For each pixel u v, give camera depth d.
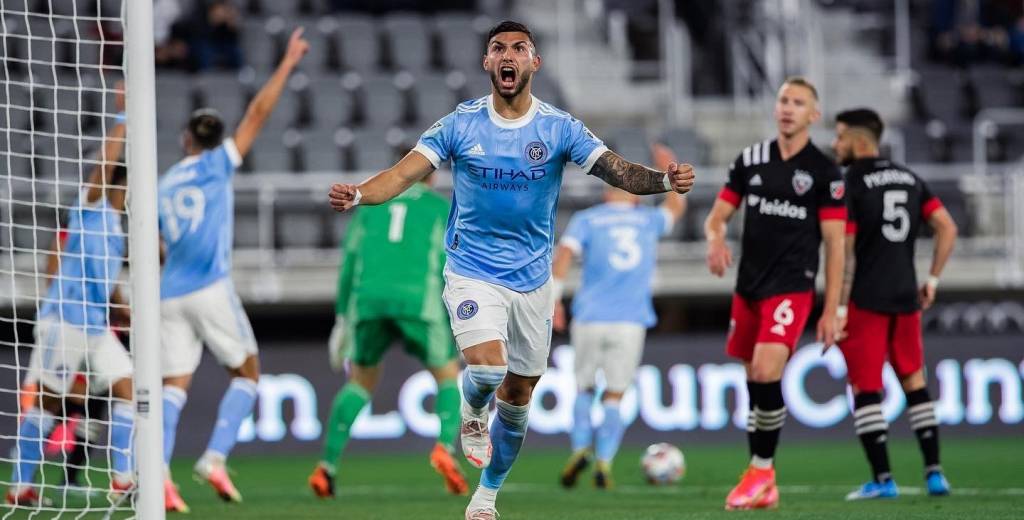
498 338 17.16
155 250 17.75
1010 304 52.00
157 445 17.64
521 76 17.09
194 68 54.38
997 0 63.12
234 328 25.05
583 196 48.06
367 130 51.38
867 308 25.08
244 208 46.31
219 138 25.34
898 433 42.97
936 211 26.11
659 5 62.09
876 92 59.22
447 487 28.06
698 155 52.31
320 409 41.00
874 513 21.31
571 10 62.81
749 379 23.84
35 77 41.47
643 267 31.31
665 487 30.19
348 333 28.59
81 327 24.44
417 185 28.97
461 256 17.70
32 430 25.34
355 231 28.78
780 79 57.50
